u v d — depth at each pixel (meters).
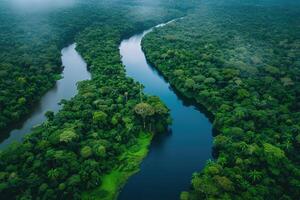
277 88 152.75
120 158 113.50
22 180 94.62
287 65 193.12
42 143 109.25
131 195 99.31
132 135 122.88
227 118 128.62
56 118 130.00
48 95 170.12
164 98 165.75
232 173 94.69
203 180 93.56
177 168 111.75
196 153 120.19
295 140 112.50
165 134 132.00
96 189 98.81
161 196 99.19
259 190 88.75
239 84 156.25
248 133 114.50
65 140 109.31
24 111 148.25
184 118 146.12
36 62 198.75
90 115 130.25
